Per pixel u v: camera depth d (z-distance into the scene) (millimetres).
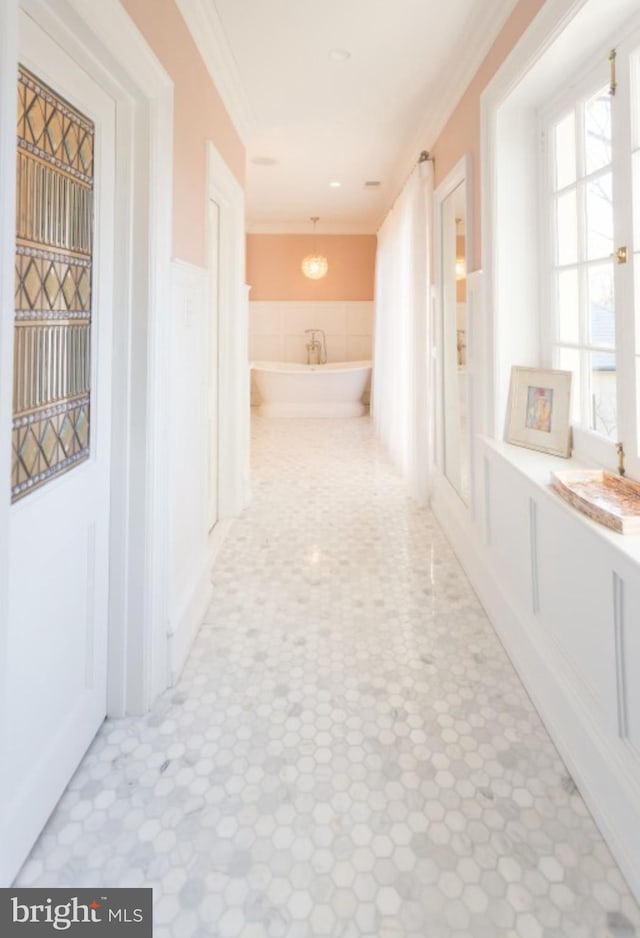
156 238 1579
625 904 1087
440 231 3426
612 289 1741
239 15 2271
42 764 1244
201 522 2318
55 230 1240
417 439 3850
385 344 5625
